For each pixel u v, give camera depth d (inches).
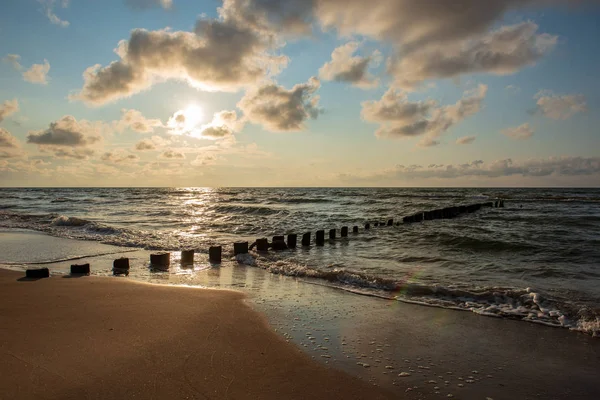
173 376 151.0
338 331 210.4
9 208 1381.6
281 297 278.2
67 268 374.0
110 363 159.9
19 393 133.0
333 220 960.3
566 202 1788.9
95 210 1248.8
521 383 158.6
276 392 143.8
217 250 423.2
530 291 282.8
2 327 199.5
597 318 232.2
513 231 713.0
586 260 444.8
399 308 256.2
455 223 910.4
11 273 341.1
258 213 1133.7
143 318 218.4
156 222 864.9
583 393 151.6
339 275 338.3
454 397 146.1
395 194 2851.9
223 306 247.3
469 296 281.6
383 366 169.6
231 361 167.5
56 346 175.5
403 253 494.9
